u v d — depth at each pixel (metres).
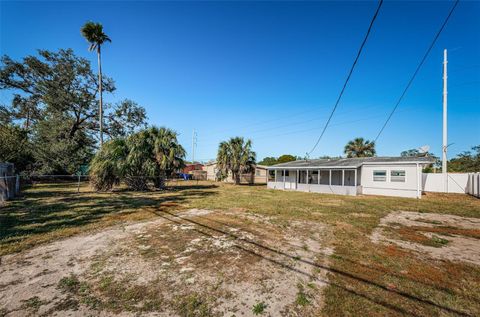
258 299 2.86
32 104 23.11
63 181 21.59
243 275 3.49
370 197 14.10
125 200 10.84
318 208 9.59
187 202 10.58
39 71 21.61
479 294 3.03
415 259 4.19
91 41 19.25
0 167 10.12
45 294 2.86
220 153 25.41
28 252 4.26
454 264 3.99
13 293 2.87
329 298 2.88
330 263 3.96
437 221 7.43
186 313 2.56
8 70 20.47
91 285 3.11
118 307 2.63
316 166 17.88
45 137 20.75
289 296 2.93
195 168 46.41
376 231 6.12
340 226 6.59
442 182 18.12
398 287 3.17
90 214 7.56
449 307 2.73
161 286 3.13
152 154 15.95
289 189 19.61
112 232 5.62
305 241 5.18
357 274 3.56
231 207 9.35
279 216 7.79
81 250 4.40
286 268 3.75
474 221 7.47
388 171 15.67
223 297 2.89
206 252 4.39
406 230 6.25
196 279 3.34
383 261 4.07
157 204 9.84
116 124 25.75
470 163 23.95
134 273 3.49
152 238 5.19
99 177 14.20
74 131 24.11
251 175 28.62
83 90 24.05
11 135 16.23
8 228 5.73
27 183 18.56
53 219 6.77
